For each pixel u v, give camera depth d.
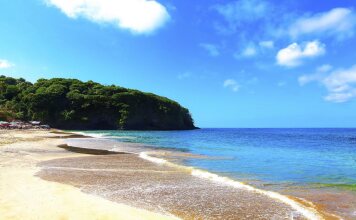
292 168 19.91
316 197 11.78
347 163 23.38
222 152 30.52
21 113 100.19
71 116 107.50
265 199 11.30
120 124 113.81
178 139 56.31
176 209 9.95
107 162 20.41
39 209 8.93
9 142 31.66
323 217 9.28
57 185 12.38
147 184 13.61
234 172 17.75
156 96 134.50
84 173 15.94
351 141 61.03
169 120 133.75
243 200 11.12
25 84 124.88
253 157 26.42
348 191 12.91
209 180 14.62
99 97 114.62
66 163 19.38
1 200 9.70
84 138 49.34
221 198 11.37
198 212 9.67
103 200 10.53
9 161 18.55
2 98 108.88
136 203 10.53
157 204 10.48
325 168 20.16
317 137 81.62
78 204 9.69
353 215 9.49
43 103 104.94
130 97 119.69
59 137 48.47
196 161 22.27
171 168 18.16
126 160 21.61
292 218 9.20
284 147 41.78
